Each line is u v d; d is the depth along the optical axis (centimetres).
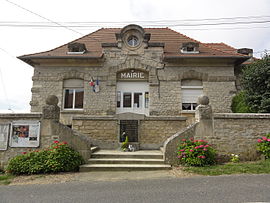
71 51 1172
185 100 1119
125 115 832
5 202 387
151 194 411
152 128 833
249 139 699
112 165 637
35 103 1096
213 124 707
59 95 1106
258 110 855
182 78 1119
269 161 638
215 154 679
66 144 668
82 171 621
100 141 823
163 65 1132
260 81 854
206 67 1127
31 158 624
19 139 704
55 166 601
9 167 612
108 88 1113
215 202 358
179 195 399
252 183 461
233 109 1049
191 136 693
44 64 1138
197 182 483
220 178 511
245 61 1189
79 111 1093
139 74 1141
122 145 783
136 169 621
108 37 1355
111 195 411
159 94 1105
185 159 641
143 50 1144
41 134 702
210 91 1102
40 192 444
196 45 1164
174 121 835
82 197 404
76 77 1127
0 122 713
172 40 1316
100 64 1134
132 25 1147
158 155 689
